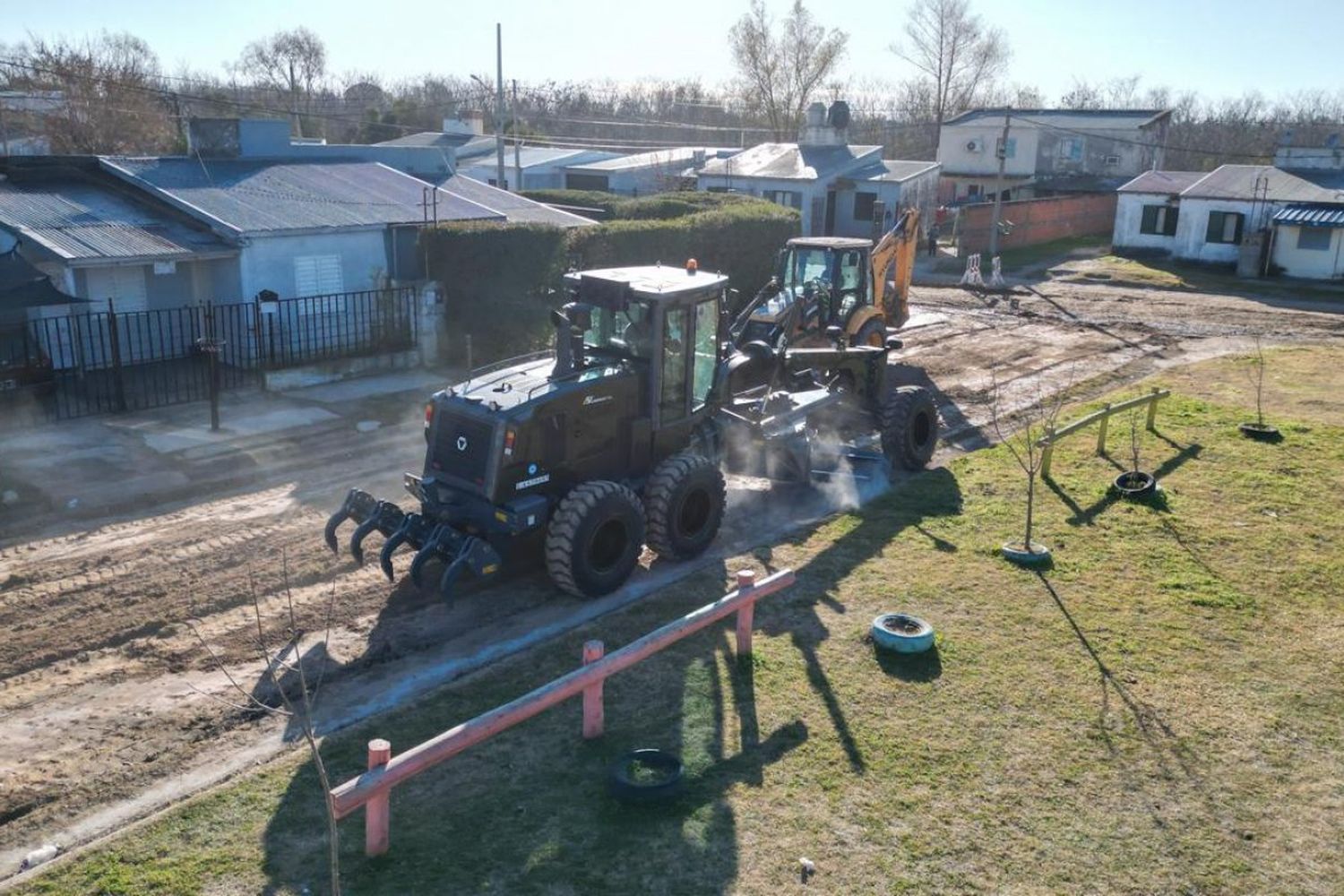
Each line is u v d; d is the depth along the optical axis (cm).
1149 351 2300
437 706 812
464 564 928
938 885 629
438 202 2264
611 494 996
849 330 1861
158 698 825
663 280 1102
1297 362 2183
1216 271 3622
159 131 5047
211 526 1177
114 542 1123
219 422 1552
